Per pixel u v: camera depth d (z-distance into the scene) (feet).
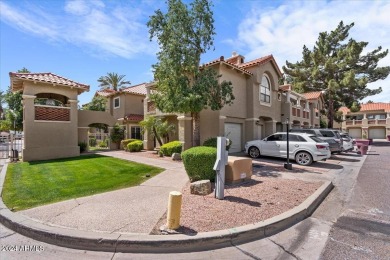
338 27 98.84
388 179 29.91
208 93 38.11
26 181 25.91
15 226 14.44
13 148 48.75
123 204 17.92
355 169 36.88
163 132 54.29
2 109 114.93
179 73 37.35
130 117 76.28
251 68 58.34
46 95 53.67
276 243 13.08
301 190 22.12
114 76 128.36
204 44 39.86
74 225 14.06
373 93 94.63
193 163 23.85
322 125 117.70
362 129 149.89
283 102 76.43
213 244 12.69
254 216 15.52
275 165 38.11
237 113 54.65
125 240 12.25
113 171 31.63
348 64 92.68
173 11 37.09
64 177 27.94
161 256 11.74
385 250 12.26
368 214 17.70
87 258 11.50
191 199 19.04
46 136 47.03
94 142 91.61
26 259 11.34
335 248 12.50
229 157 26.40
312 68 101.35
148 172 30.83
